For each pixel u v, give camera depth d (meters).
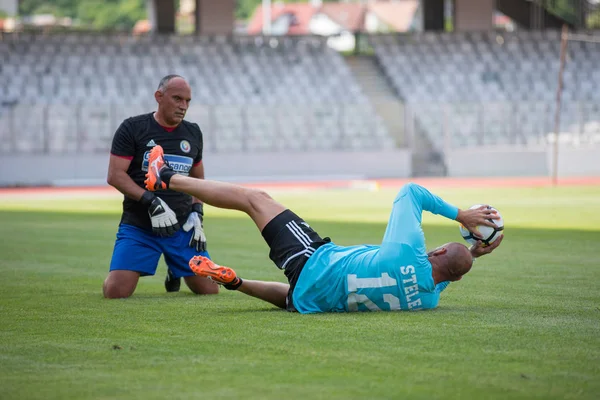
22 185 78.44
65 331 15.08
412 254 16.08
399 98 95.56
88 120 80.88
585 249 29.16
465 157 88.81
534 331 14.52
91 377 11.67
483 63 99.31
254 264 26.27
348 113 87.94
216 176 83.44
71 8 191.50
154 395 10.71
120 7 193.38
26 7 187.12
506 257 27.02
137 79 89.50
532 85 97.56
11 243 33.22
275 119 85.94
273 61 95.75
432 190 67.06
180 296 19.97
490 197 57.78
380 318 15.73
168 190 19.98
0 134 78.69
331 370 11.87
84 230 38.72
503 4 110.88
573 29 105.56
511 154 89.38
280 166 85.06
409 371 11.76
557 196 58.00
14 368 12.24
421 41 101.62
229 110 84.81
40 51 90.12
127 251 19.78
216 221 43.00
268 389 10.91
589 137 91.38
